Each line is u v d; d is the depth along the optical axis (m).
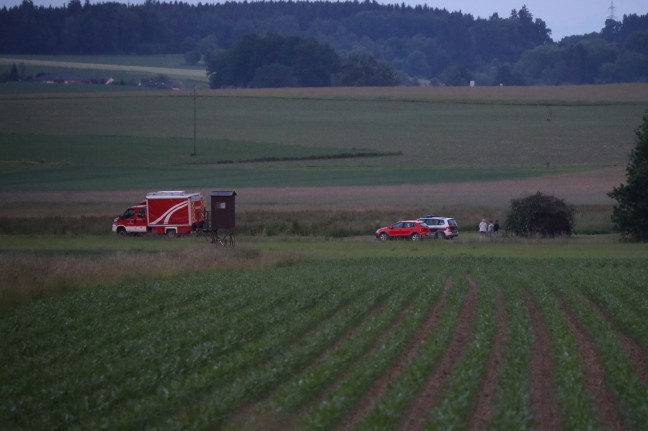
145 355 65.94
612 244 195.25
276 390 58.00
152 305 93.62
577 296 101.56
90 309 89.88
